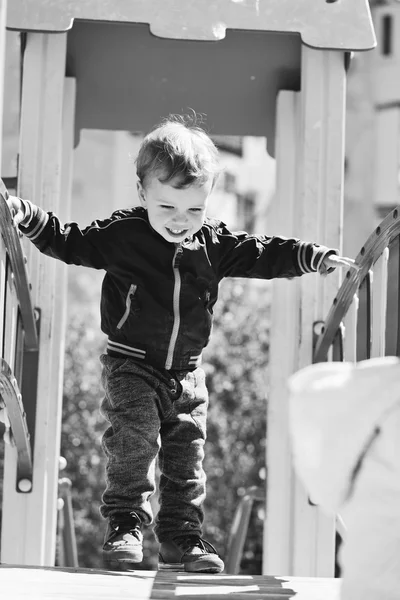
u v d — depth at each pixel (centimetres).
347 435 341
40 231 588
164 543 589
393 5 2814
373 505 341
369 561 341
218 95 930
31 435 792
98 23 834
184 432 603
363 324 1198
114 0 774
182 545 585
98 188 3023
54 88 793
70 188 864
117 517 569
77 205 3009
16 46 1059
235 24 780
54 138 791
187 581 514
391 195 2817
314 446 345
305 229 799
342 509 354
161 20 771
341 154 806
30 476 793
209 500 1529
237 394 1580
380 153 2825
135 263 588
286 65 888
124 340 593
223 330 1623
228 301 1648
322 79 811
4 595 457
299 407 349
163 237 572
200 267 594
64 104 858
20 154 789
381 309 640
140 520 572
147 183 555
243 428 1566
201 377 618
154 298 587
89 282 2495
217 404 1578
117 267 591
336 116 808
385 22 2828
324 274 603
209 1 783
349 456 341
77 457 1551
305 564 793
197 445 603
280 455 852
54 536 802
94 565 1514
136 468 575
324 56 812
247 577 534
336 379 351
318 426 345
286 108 872
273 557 843
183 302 590
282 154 871
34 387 793
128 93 926
